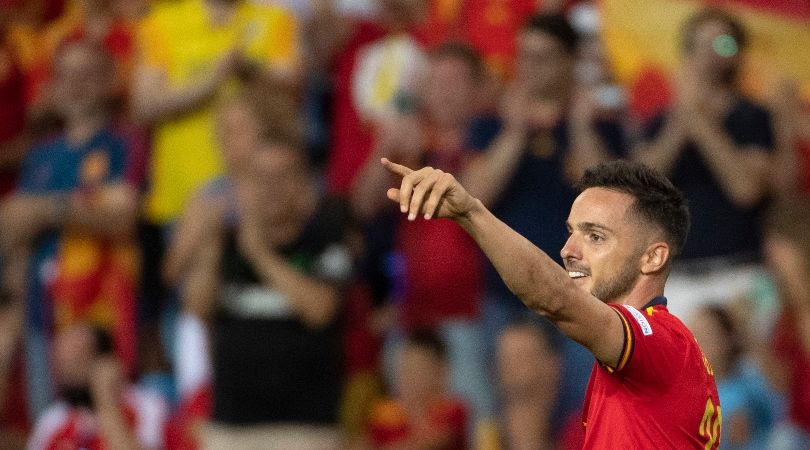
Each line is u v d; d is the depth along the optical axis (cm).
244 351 2367
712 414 1150
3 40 3197
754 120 2556
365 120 2845
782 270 2523
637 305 1148
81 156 2898
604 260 1146
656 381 1094
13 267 2902
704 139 2497
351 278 2448
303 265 2406
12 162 3170
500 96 2705
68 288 2838
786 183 2556
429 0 2891
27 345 2894
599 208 1153
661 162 2514
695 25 2558
